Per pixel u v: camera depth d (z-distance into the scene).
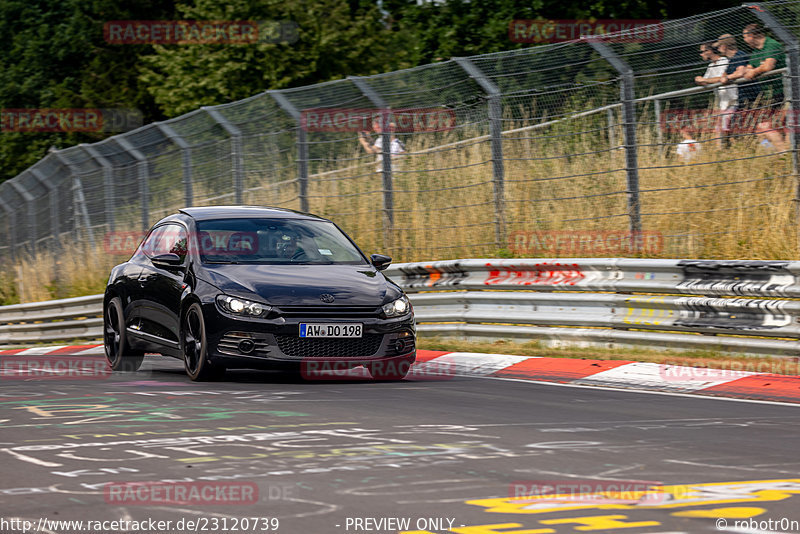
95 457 16.81
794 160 36.53
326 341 27.22
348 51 80.62
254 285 27.75
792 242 37.12
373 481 14.93
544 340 36.00
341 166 50.69
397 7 85.62
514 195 46.75
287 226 31.61
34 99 109.62
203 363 27.70
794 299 30.12
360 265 30.69
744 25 39.19
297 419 20.72
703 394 25.50
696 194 41.22
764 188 39.44
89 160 64.56
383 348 27.78
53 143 104.81
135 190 60.62
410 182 49.62
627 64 40.84
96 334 53.47
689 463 16.39
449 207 47.59
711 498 13.95
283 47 79.00
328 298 27.52
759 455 17.14
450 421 20.53
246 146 52.44
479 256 45.91
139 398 24.22
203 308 27.70
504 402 23.64
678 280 32.91
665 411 22.36
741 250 38.47
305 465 16.06
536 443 18.06
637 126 43.00
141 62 103.56
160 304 30.72
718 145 40.84
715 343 31.34
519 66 43.78
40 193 70.62
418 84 46.59
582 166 44.88
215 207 32.97
